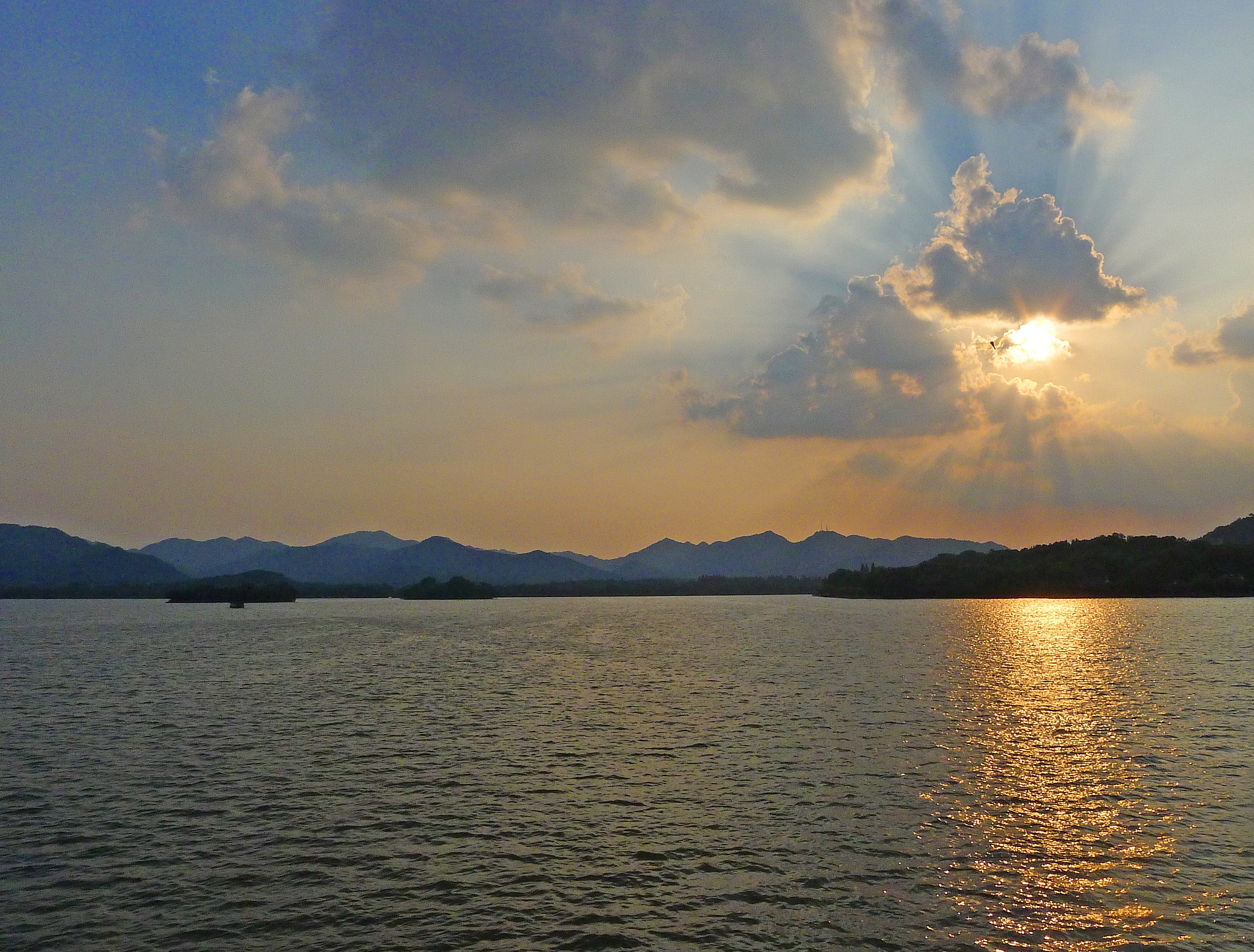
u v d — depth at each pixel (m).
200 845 28.41
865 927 21.72
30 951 20.83
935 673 73.88
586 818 30.91
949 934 21.28
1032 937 21.08
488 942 21.14
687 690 65.69
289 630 159.50
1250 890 23.58
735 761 39.66
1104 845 27.31
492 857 27.00
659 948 20.69
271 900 23.77
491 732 48.16
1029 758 39.31
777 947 20.73
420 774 38.00
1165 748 41.16
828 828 29.38
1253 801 32.00
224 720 52.81
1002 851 26.92
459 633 149.75
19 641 128.38
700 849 27.45
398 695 64.88
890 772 37.09
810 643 113.62
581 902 23.44
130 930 21.97
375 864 26.47
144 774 38.25
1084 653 89.44
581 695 63.50
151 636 140.00
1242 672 70.06
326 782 36.72
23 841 28.84
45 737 47.34
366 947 20.89
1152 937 20.94
